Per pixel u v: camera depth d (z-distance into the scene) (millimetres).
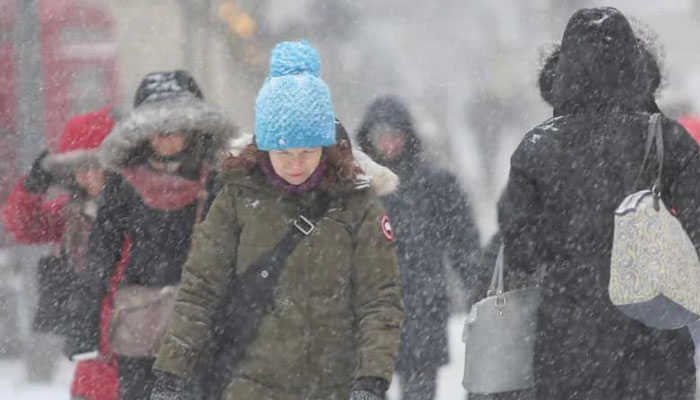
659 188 14664
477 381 15375
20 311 31906
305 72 14070
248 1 87875
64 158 19297
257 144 14000
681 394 14836
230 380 14148
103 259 17391
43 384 29344
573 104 15008
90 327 17578
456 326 33875
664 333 14695
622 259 14273
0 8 41219
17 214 20422
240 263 14078
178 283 17297
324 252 13961
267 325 13992
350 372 14109
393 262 14125
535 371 15117
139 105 17516
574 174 14758
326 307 13984
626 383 14781
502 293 15273
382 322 13867
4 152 41969
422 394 22703
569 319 14789
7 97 41625
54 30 46844
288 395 14023
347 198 14094
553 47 16391
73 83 47719
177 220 17266
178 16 74312
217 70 80500
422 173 22938
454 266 23141
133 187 17266
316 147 13859
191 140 17266
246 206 14078
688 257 14367
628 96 14914
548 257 15055
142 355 17109
